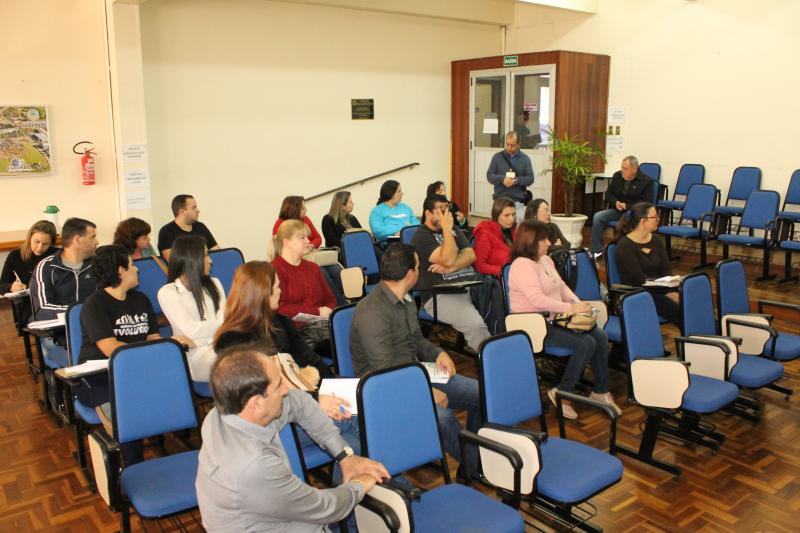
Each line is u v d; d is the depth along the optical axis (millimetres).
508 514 2176
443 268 4371
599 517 2861
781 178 7273
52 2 6113
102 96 6461
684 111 8008
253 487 1661
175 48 6848
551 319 3809
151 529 2775
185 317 3133
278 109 7684
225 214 7480
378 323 2879
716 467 3299
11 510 2938
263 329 2678
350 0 7742
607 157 8820
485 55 9719
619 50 8508
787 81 7102
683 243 8117
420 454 2365
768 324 3768
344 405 2537
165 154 6953
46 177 6312
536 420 3789
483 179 9219
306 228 3842
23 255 4535
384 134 8734
